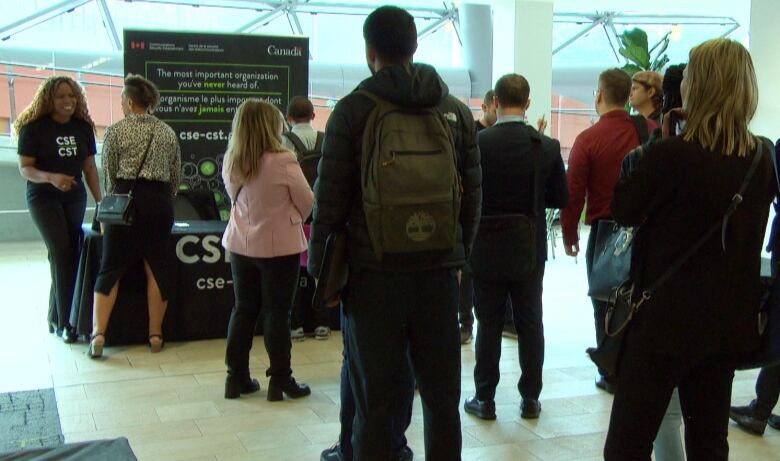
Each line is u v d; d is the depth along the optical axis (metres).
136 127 4.20
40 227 4.54
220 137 5.36
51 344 4.53
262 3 11.54
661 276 1.89
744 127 1.90
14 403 3.49
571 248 3.55
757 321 1.92
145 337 4.59
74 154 4.50
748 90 1.87
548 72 8.54
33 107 4.42
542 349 3.31
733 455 2.96
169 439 3.09
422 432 3.17
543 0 8.41
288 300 3.49
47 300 5.76
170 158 4.31
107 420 3.30
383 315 2.06
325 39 12.21
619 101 3.48
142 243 4.28
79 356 4.29
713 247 1.86
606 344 2.03
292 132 4.51
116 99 10.62
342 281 2.10
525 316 3.29
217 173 5.38
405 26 2.07
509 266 3.13
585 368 4.18
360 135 2.02
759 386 3.18
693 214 1.86
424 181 1.99
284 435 3.14
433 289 2.10
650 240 1.93
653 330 1.89
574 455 2.95
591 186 3.50
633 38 6.20
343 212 2.08
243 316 3.54
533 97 8.52
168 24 11.41
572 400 3.62
